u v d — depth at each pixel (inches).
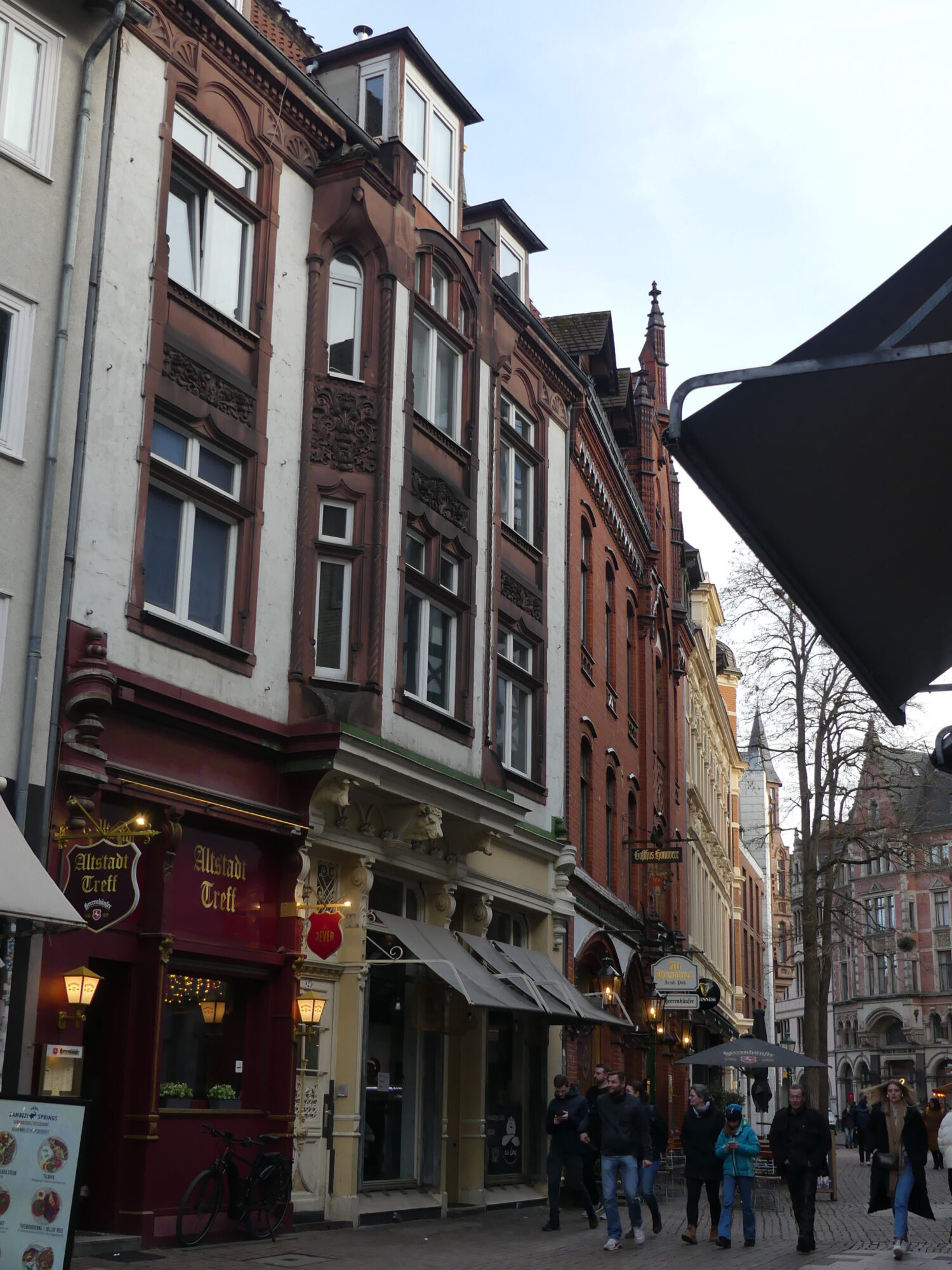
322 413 653.9
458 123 820.0
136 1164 495.2
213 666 573.3
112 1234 484.7
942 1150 589.0
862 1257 564.1
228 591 598.2
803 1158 595.5
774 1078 2332.7
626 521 1244.5
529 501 921.5
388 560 663.8
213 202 610.9
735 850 2581.2
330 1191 606.5
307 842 606.5
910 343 165.2
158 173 572.1
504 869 819.4
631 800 1254.9
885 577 209.3
